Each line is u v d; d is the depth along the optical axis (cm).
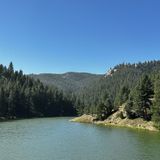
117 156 5944
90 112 15300
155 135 9012
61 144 7362
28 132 9875
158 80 10400
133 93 12344
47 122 14838
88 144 7388
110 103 13988
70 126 12231
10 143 7481
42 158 5759
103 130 10512
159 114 10125
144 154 6116
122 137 8606
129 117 12150
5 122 14900
